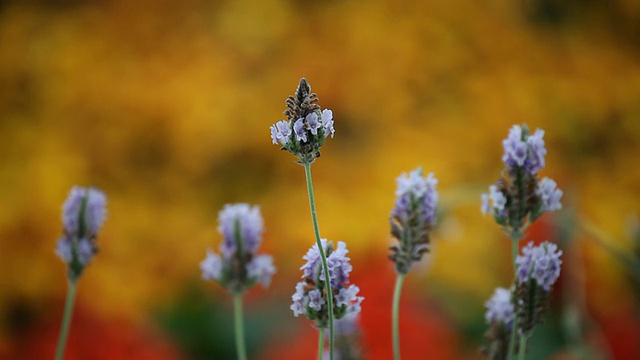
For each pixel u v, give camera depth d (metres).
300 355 1.46
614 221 1.91
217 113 1.87
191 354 1.77
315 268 0.83
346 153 1.88
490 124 1.91
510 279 1.76
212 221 1.88
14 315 1.73
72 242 0.90
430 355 1.41
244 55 1.93
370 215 1.78
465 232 1.73
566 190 1.88
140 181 1.88
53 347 1.60
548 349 1.47
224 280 0.90
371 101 1.89
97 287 1.75
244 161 1.91
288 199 1.83
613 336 1.59
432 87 1.92
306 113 0.81
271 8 1.93
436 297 1.64
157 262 1.83
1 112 1.89
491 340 0.89
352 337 0.92
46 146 1.86
